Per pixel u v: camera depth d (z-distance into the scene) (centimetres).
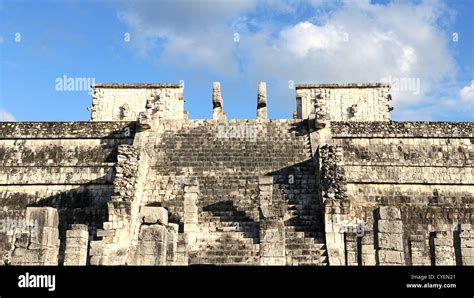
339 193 2594
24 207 3184
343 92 4306
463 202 3167
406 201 3153
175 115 4316
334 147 2902
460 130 3447
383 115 4253
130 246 2364
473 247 2141
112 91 4372
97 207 3158
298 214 2716
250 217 2702
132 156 2856
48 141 3512
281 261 2219
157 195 2911
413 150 3391
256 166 3067
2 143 3503
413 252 2316
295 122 3441
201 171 3042
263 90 3966
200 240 2519
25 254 1955
